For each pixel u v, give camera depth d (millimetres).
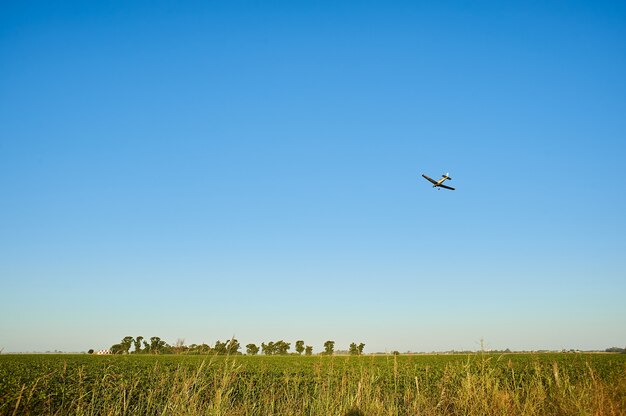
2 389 13758
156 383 10469
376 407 10102
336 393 10891
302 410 10336
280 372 23188
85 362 33188
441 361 29828
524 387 12000
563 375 12883
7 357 50312
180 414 8812
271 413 10031
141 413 10109
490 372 11820
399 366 20969
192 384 9523
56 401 11484
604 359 31422
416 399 10945
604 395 10031
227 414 9195
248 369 23953
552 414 9797
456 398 10914
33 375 19500
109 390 10523
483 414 9750
